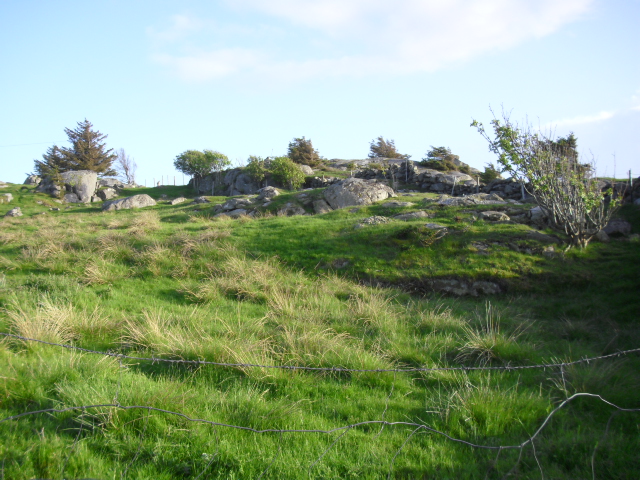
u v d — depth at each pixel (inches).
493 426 188.4
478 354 273.9
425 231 518.0
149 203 1401.3
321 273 469.4
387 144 2351.1
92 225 797.9
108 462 155.9
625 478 156.7
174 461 157.3
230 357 239.1
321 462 161.6
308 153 1873.8
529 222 556.7
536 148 509.4
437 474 159.6
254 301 383.6
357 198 868.6
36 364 219.0
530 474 159.3
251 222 711.1
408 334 310.3
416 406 211.5
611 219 541.3
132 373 223.8
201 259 488.7
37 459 152.6
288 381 222.2
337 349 261.0
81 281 418.0
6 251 550.6
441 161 1566.2
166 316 322.0
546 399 209.9
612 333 316.5
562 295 399.9
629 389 217.6
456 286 426.6
